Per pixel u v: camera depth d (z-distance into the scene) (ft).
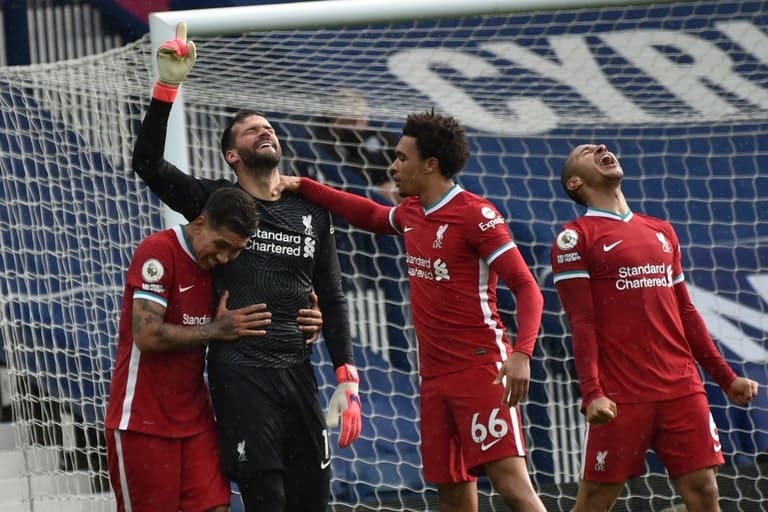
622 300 65.31
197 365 59.06
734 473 95.96
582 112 97.19
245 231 56.85
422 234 63.62
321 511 61.11
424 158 63.16
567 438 96.89
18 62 104.88
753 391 66.90
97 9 105.29
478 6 75.92
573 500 95.76
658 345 65.31
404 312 99.09
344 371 62.44
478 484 96.94
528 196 100.07
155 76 73.05
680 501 97.19
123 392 58.34
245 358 58.34
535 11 76.54
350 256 99.35
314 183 62.85
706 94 96.84
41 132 93.30
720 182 100.48
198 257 58.29
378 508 94.38
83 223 95.45
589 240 65.62
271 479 58.39
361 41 88.07
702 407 65.26
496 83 95.96
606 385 65.36
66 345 92.32
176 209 60.80
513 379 59.11
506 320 98.58
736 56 96.22
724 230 100.07
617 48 96.43
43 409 90.94
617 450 65.00
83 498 88.94
